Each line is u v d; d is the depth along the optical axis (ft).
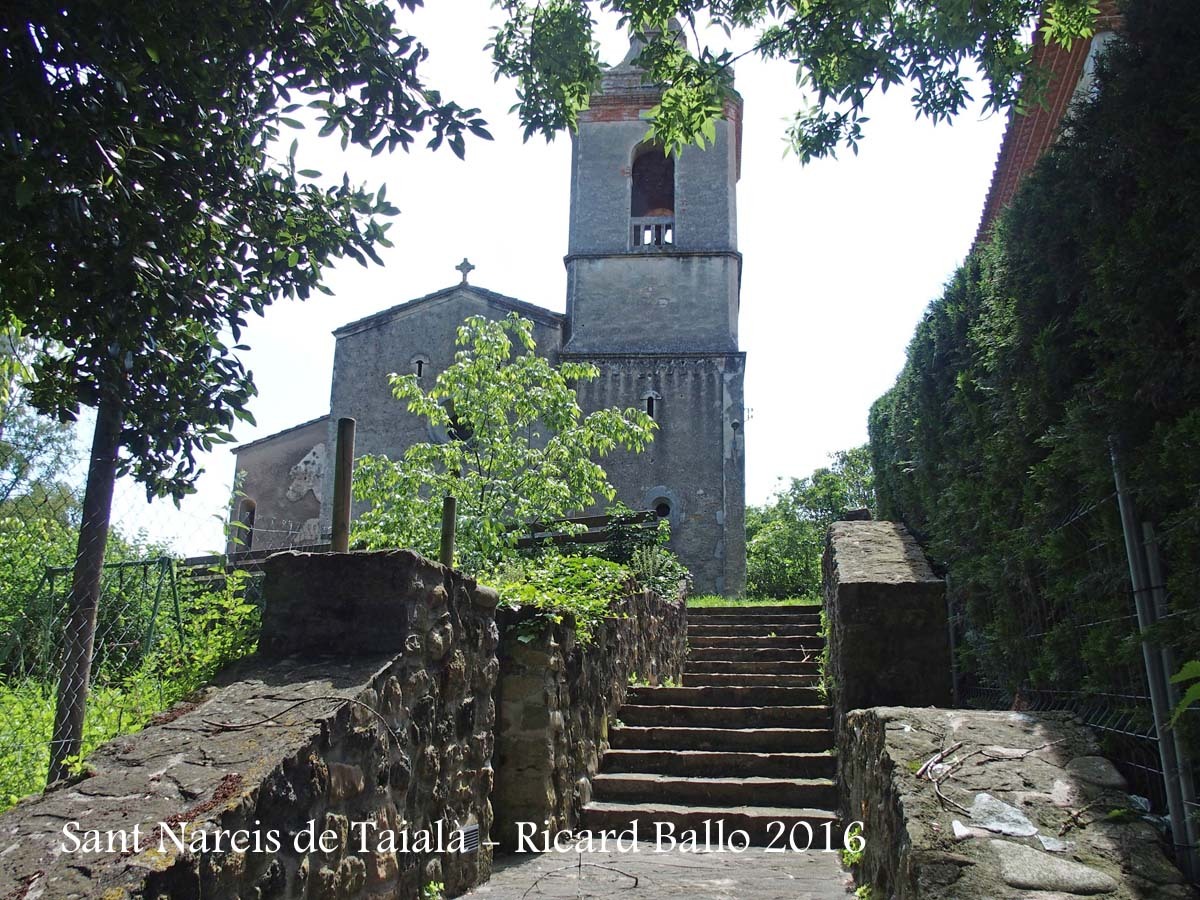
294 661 12.94
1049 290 14.60
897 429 32.58
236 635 14.19
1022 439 15.56
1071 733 12.53
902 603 21.35
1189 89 10.44
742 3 19.36
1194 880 9.65
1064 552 13.47
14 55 10.93
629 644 29.58
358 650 13.14
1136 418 11.30
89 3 11.29
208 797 9.19
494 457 38.99
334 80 15.23
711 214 67.46
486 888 16.28
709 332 64.44
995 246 17.26
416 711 13.67
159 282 13.78
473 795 16.34
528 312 65.10
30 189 11.03
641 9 19.65
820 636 36.17
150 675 16.71
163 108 13.57
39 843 8.46
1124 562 11.67
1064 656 13.83
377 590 13.34
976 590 19.85
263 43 14.29
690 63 19.97
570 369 42.16
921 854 9.94
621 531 46.47
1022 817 10.56
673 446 61.72
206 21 12.60
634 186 72.64
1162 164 10.73
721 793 22.97
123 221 12.68
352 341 66.33
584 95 20.20
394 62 15.25
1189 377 10.22
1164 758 10.17
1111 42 11.89
